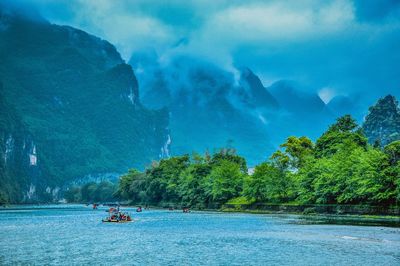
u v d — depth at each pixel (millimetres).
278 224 105938
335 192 131625
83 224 119875
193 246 70188
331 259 57156
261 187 172250
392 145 118375
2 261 57812
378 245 68438
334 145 165125
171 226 108375
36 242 77250
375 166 116875
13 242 77375
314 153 172375
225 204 195500
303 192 145625
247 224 108875
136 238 82250
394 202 114688
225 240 77125
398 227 91562
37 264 55656
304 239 76312
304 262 55375
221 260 57250
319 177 137500
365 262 55031
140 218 143125
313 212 141250
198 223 116312
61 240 80000
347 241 72938
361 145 165000
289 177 162250
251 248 67000
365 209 120938
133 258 59406
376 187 113938
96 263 56031
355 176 123375
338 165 132500
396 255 59781
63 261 57594
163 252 64250
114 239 81062
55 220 139875
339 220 111188
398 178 109562
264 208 169250
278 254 61312
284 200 166125
